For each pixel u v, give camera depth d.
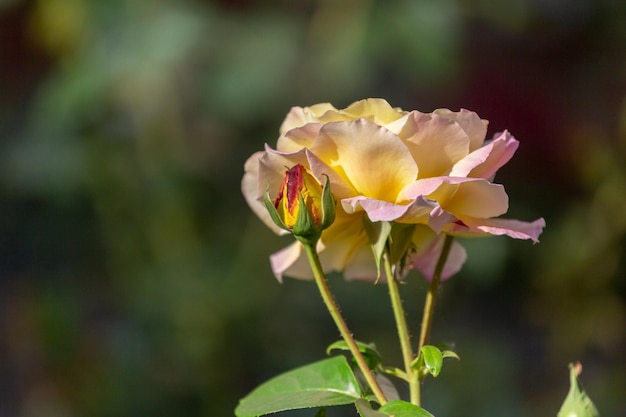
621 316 1.69
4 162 1.66
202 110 1.59
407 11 1.42
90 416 1.56
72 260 1.79
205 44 1.48
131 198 1.56
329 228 0.72
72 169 1.54
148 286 1.54
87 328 1.66
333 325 1.59
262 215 0.74
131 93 1.49
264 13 1.53
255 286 1.55
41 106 1.53
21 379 1.72
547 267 1.75
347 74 1.43
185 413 1.51
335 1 1.49
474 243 1.55
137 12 1.44
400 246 0.71
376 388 0.71
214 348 1.51
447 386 1.64
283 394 0.74
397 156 0.69
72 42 1.47
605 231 1.66
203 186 1.60
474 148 0.71
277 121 1.55
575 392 0.73
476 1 1.49
